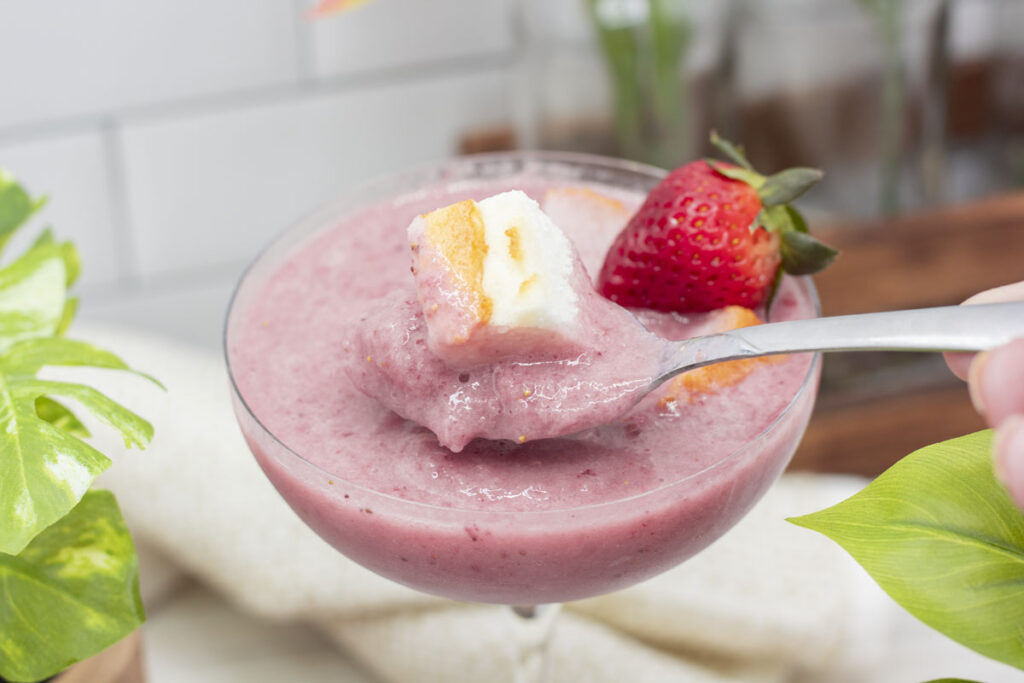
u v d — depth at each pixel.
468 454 0.26
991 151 0.59
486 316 0.24
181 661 0.39
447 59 0.54
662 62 0.46
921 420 0.43
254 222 0.56
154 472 0.39
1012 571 0.24
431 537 0.25
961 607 0.24
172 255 0.56
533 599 0.27
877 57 0.49
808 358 0.27
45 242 0.32
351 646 0.38
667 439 0.26
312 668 0.39
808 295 0.28
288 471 0.26
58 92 0.51
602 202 0.31
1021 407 0.21
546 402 0.25
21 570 0.28
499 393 0.25
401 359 0.25
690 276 0.27
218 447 0.40
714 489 0.25
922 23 0.48
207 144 0.54
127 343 0.46
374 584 0.37
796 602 0.36
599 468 0.25
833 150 0.51
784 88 0.50
